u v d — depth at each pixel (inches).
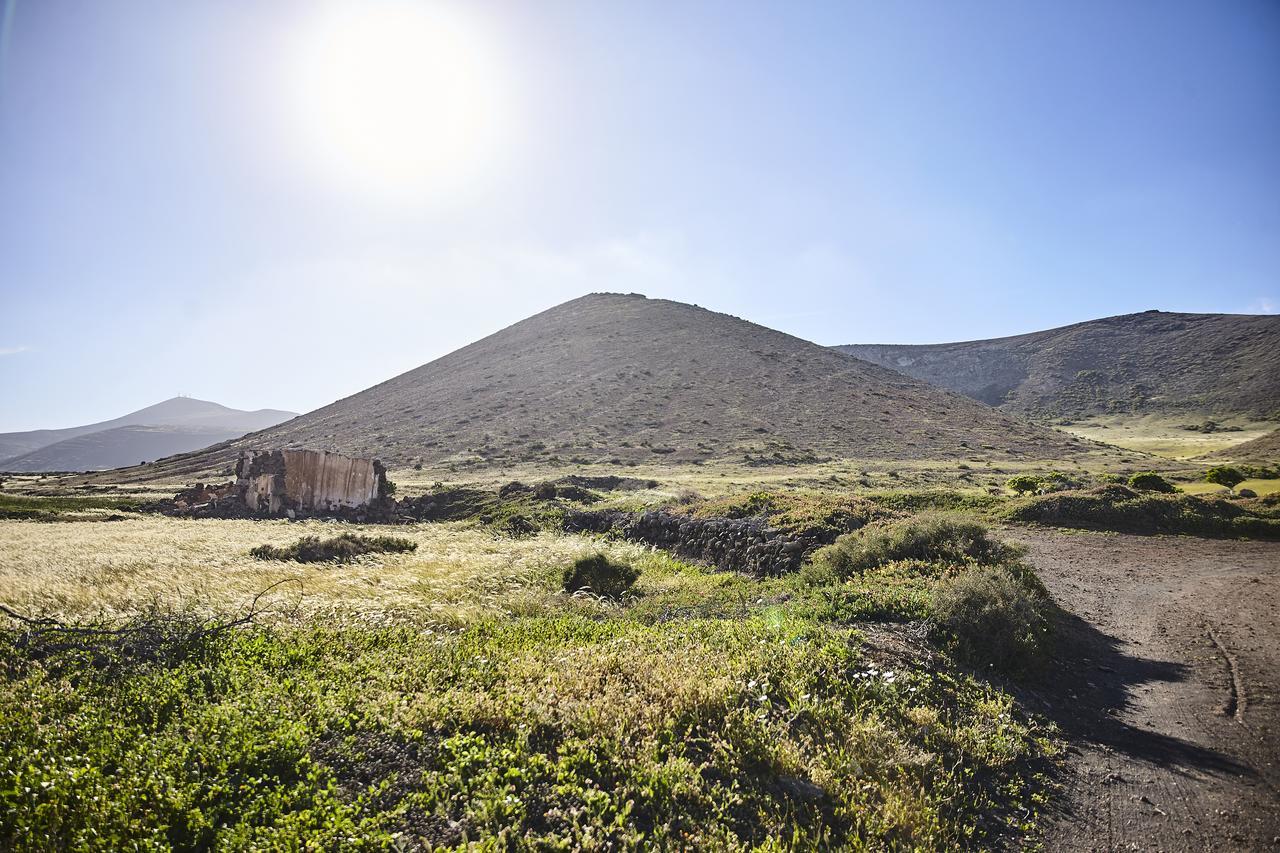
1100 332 7126.0
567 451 2716.5
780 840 173.0
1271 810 214.7
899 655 311.1
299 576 563.8
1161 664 361.7
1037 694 308.3
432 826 169.0
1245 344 5693.9
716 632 342.3
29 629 325.1
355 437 3203.7
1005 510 1000.9
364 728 220.4
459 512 1341.0
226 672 268.1
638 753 207.2
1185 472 2119.8
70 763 183.2
